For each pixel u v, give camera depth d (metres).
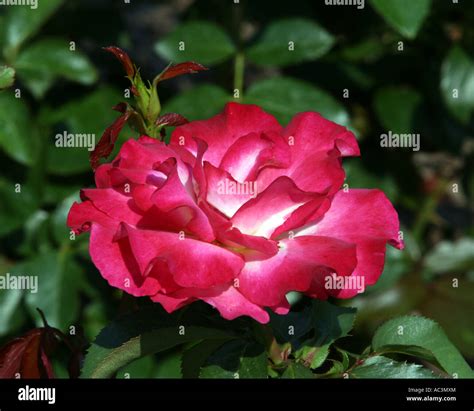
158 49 0.75
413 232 0.96
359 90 0.89
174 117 0.50
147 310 0.50
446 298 0.78
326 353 0.51
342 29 0.89
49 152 0.78
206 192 0.48
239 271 0.46
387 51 0.88
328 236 0.48
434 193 0.95
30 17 0.75
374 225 0.48
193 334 0.50
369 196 0.49
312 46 0.75
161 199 0.46
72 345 0.53
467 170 0.92
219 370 0.49
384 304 0.77
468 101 0.80
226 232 0.46
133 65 0.49
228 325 0.51
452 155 0.89
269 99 0.73
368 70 0.89
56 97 0.81
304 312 0.53
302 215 0.47
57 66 0.75
